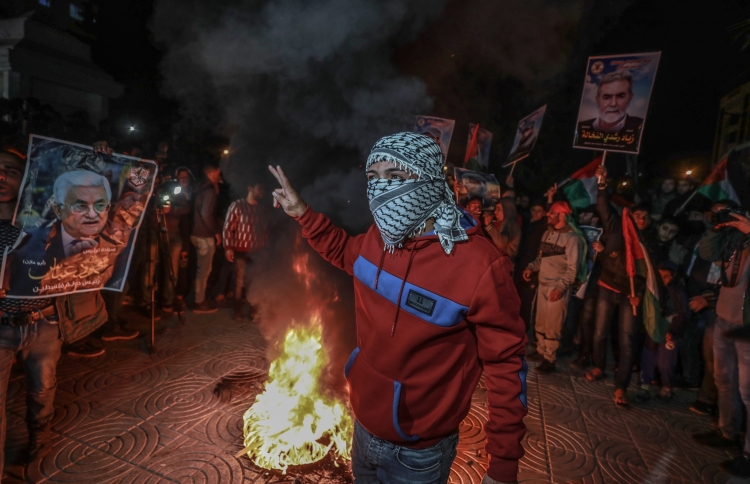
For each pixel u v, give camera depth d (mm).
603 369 4801
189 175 6043
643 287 4258
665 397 4434
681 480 3205
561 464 3287
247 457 2988
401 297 1473
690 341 4770
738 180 4590
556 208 4676
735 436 3629
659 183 6703
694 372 4789
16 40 7668
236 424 3361
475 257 1407
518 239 5637
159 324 5328
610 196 4914
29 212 2484
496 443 1430
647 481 3162
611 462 3355
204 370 4219
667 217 4953
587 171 5398
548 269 4754
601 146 5227
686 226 5027
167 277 5574
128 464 2840
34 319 2541
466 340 1490
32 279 2498
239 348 4797
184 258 5887
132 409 3467
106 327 4648
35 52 7734
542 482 3066
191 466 2865
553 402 4254
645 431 3838
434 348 1466
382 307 1531
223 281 6211
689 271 4766
